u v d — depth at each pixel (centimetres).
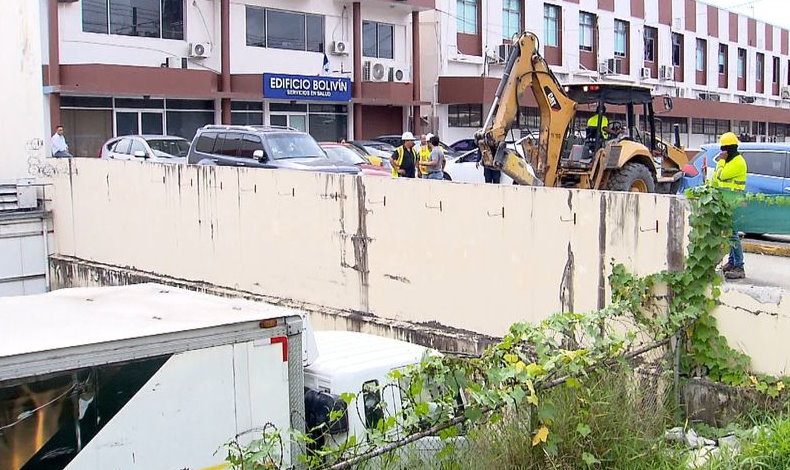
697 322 778
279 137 1847
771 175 1424
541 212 927
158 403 479
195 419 494
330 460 509
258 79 2777
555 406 558
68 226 1647
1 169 1777
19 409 437
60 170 1653
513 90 1448
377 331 1107
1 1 1748
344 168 1828
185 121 2758
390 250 1094
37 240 1653
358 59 3148
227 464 505
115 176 1532
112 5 2545
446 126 3494
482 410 529
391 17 3288
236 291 1320
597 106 1569
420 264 1059
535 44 1480
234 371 509
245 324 514
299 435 478
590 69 4194
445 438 530
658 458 577
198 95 2659
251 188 1280
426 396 577
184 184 1395
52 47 2388
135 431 471
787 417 636
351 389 578
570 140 1605
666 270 815
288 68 2975
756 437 603
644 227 834
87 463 457
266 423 494
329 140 3153
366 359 609
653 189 1576
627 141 1545
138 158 2145
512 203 953
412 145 1781
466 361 564
